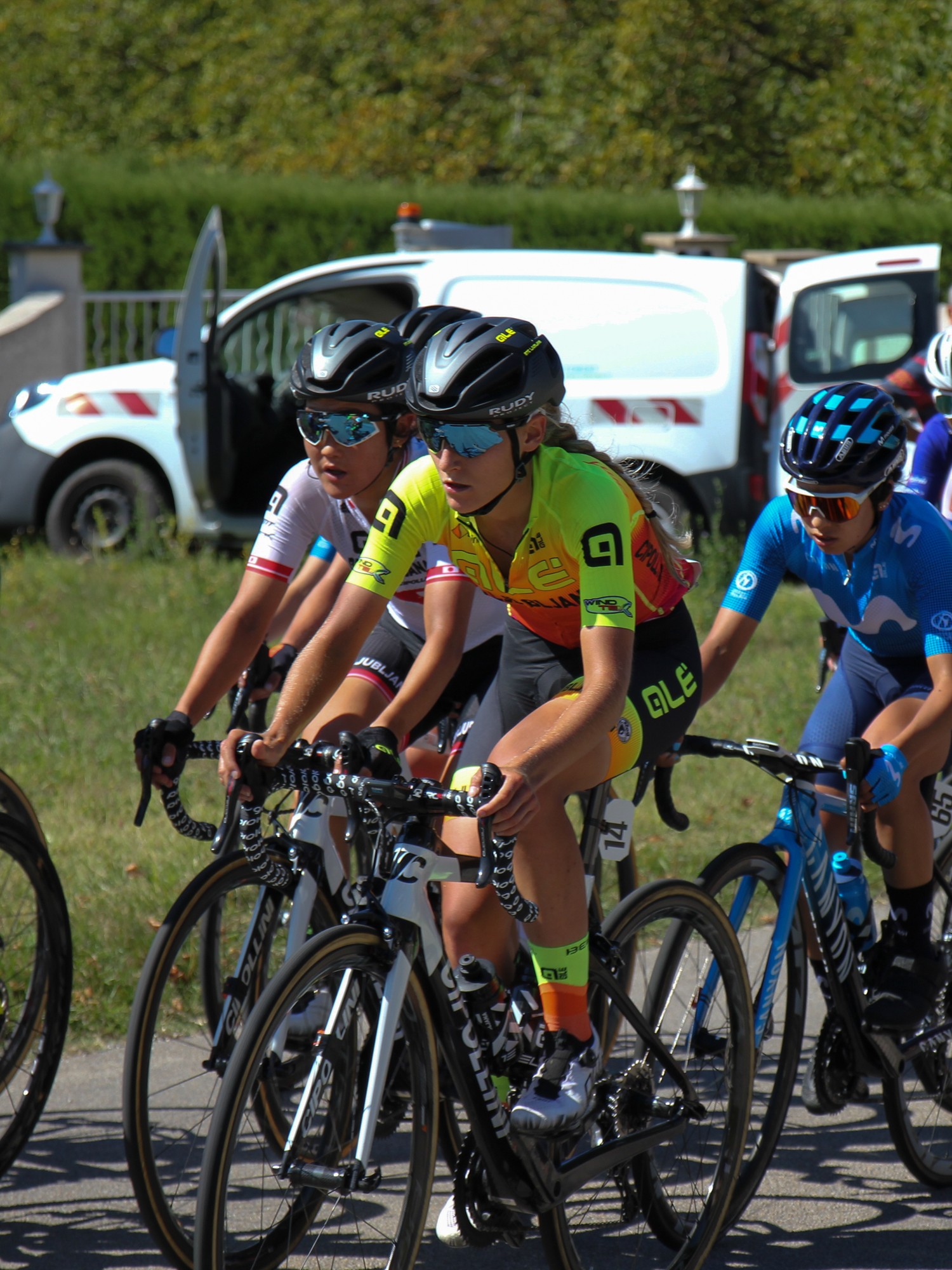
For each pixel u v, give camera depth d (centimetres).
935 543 1174
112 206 5819
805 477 1144
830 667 1491
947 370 1484
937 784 1259
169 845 1911
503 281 3644
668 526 1066
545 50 9069
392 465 1130
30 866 1185
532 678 1098
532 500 970
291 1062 980
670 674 1082
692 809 2180
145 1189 995
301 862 1074
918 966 1214
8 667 2781
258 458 3775
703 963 1127
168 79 10469
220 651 1145
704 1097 1127
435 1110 973
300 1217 1016
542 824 965
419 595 1247
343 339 1097
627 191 6756
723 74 8475
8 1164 1185
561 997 988
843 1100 1227
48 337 4794
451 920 1022
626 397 3591
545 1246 1032
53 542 3850
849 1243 1154
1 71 10656
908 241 6097
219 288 3531
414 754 1292
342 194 6012
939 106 7625
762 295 3694
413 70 9312
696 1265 1108
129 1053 991
